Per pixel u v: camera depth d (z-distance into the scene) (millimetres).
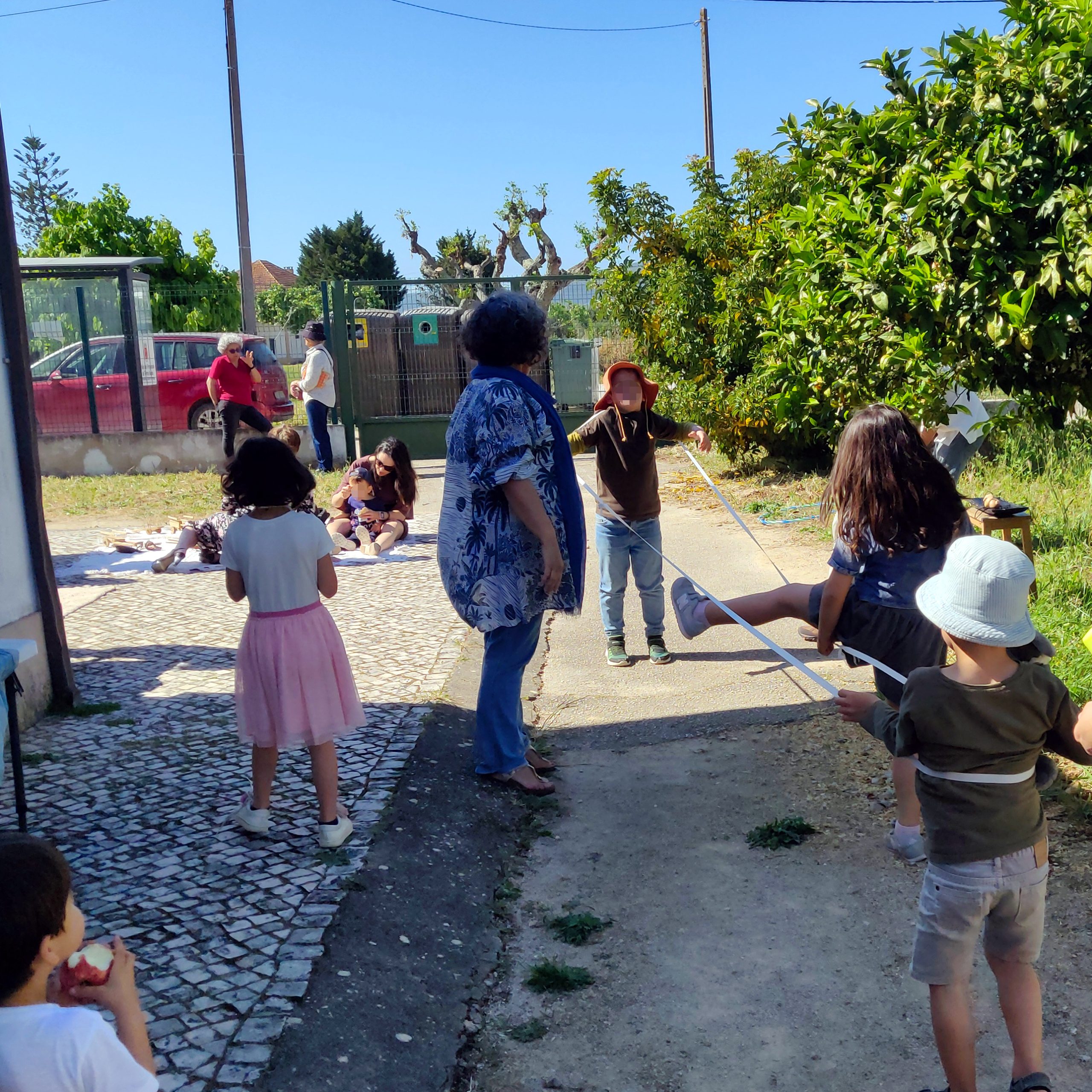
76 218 27172
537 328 4363
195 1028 2859
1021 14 4938
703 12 28359
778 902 3773
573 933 3627
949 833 2516
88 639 7223
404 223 29609
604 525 6391
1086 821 4074
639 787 4797
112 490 14203
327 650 3904
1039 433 11812
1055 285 4664
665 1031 3117
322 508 10547
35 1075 1692
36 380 16078
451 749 5082
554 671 6516
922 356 5434
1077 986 3170
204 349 17516
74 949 1876
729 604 4473
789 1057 2977
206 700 5855
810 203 5953
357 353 16484
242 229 23625
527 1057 3031
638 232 13492
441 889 3836
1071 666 5324
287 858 3879
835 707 5547
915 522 3680
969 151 5004
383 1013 3076
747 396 12234
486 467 4258
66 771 4805
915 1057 2947
